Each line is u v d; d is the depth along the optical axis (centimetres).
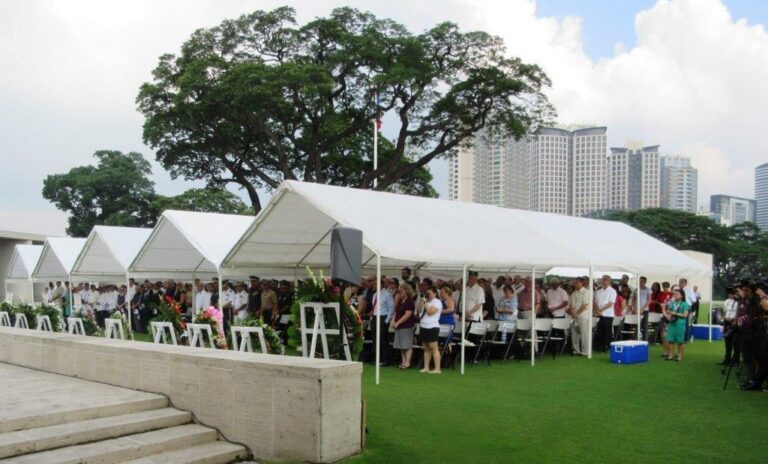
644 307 1842
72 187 5703
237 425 718
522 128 3369
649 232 6919
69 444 657
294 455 667
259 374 696
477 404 943
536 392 1043
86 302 2352
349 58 3195
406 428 797
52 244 2447
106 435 686
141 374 827
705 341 2002
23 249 2869
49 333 1091
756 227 7862
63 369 966
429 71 3294
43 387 856
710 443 746
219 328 1174
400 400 966
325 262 1777
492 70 3253
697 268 2072
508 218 1709
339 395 671
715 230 7100
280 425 679
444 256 1215
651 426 823
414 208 1433
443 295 1338
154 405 778
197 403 759
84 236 5703
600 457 690
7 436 641
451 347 1330
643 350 1439
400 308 1273
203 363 752
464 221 1498
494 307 1573
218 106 3159
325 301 1080
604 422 842
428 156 3612
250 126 3372
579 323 1570
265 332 1104
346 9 3331
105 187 5691
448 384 1107
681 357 1457
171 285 2180
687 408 934
